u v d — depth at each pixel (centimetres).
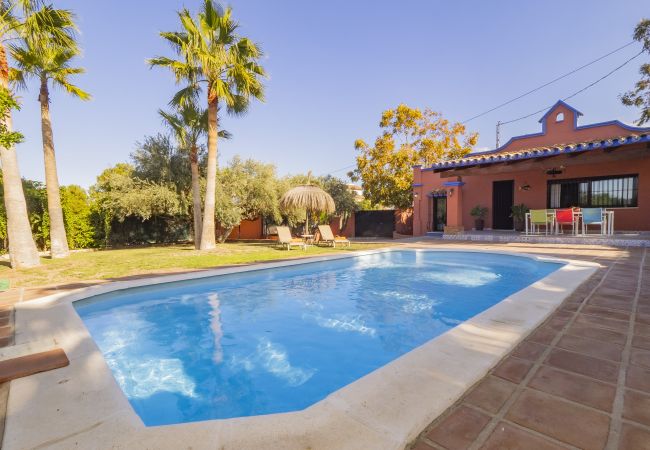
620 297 399
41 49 918
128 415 193
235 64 1129
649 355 244
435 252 1045
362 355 378
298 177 2141
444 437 161
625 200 1159
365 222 2116
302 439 159
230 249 1322
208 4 1091
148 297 612
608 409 179
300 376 334
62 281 657
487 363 232
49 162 1113
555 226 1176
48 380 242
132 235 1753
